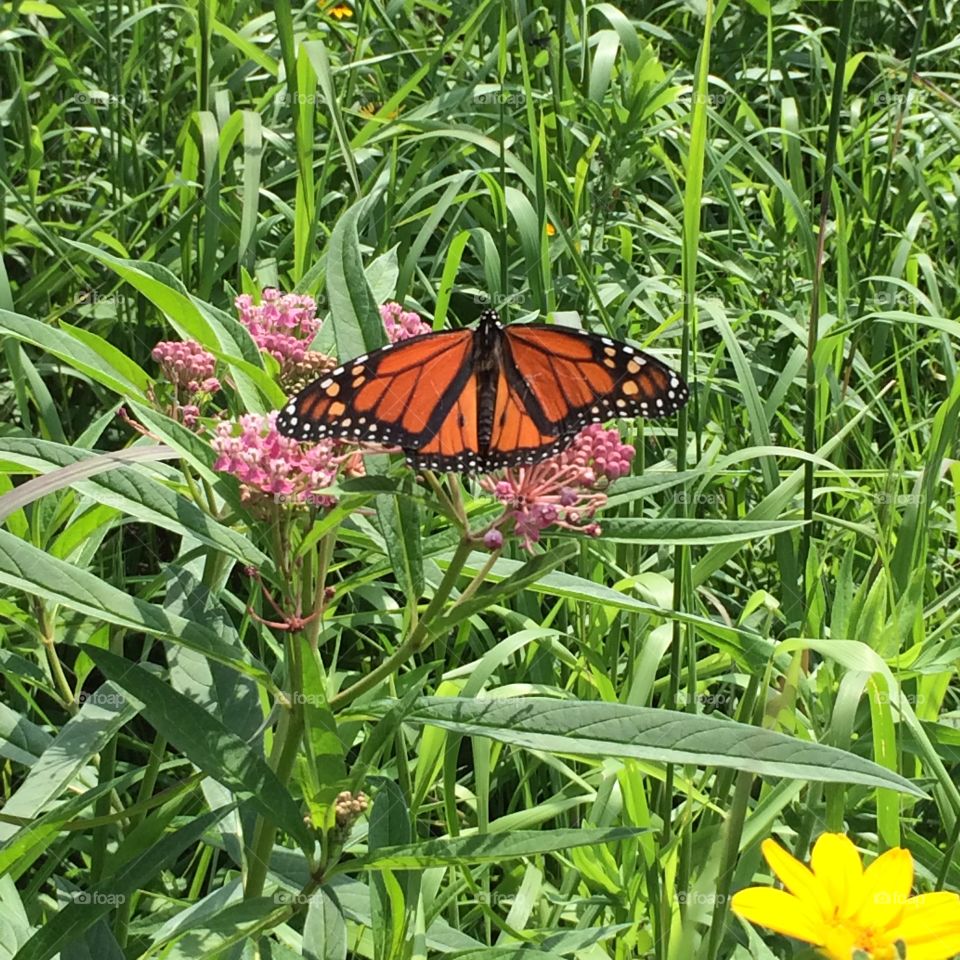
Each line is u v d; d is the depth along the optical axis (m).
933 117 0.80
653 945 0.39
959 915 0.26
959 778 0.48
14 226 0.60
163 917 0.39
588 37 0.70
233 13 0.69
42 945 0.30
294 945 0.38
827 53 0.75
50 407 0.51
